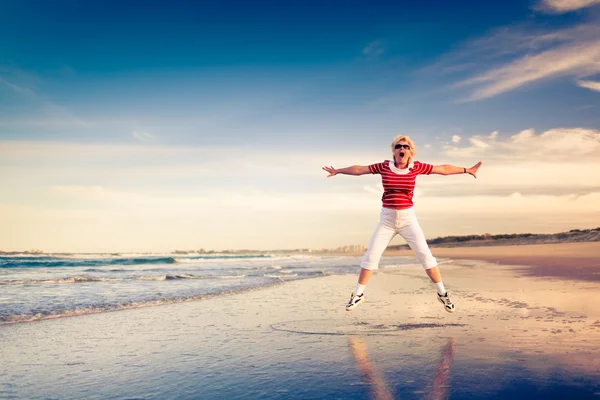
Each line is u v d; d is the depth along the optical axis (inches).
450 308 199.8
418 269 727.1
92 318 225.5
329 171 203.9
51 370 128.0
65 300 298.8
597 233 1466.5
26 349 155.9
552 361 125.0
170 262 1268.5
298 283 448.1
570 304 237.6
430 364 124.4
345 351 144.2
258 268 836.0
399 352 139.9
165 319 221.0
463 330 173.5
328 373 118.9
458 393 99.0
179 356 143.0
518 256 992.9
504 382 106.6
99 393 106.3
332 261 1358.3
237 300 302.2
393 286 388.2
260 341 164.9
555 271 496.7
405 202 192.1
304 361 133.0
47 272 701.3
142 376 120.6
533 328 174.2
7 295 332.8
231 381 114.0
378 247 198.1
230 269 795.4
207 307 266.4
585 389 101.0
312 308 257.1
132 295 330.3
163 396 103.0
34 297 318.7
